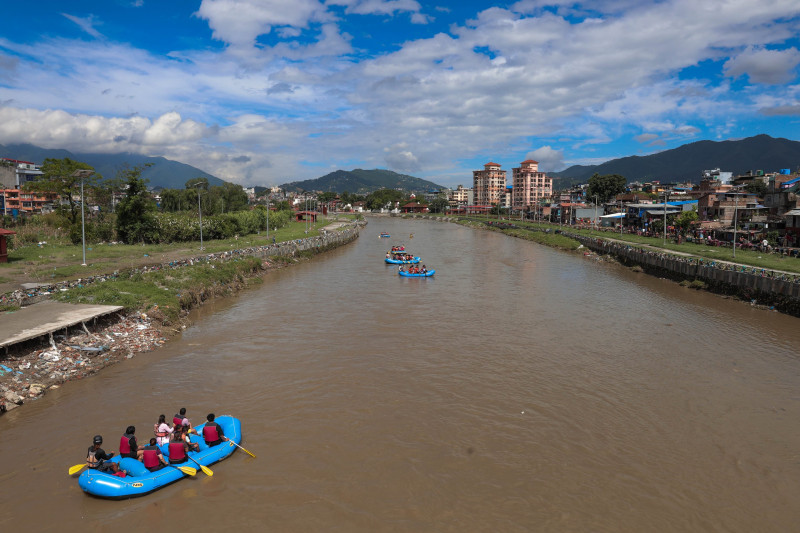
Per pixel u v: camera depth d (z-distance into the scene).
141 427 18.73
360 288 47.16
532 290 47.03
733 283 42.62
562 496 15.18
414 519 14.12
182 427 16.86
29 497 14.76
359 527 13.78
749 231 63.84
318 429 18.97
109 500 14.69
